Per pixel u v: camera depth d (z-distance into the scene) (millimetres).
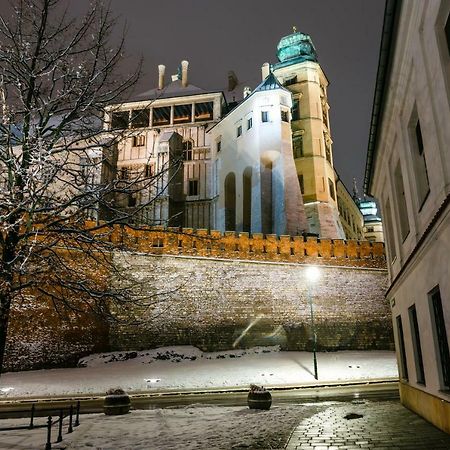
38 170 9391
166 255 33188
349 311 35531
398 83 10445
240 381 25656
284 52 61969
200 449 8609
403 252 12945
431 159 8352
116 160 54469
